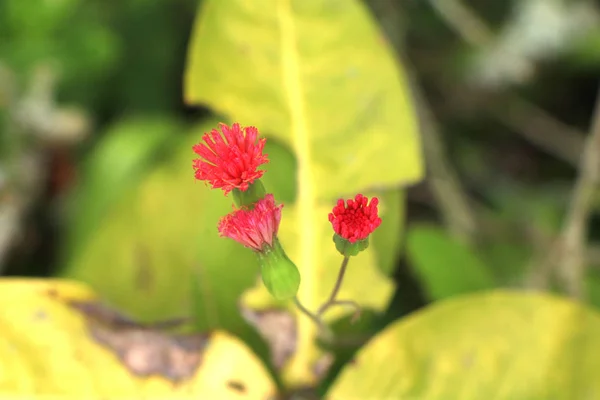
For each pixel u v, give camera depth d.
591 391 0.34
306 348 0.35
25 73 0.44
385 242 0.36
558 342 0.34
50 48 0.44
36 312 0.34
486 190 0.51
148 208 0.38
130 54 0.49
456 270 0.38
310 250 0.35
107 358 0.34
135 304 0.37
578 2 0.50
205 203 0.38
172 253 0.37
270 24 0.36
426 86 0.53
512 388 0.34
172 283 0.37
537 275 0.40
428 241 0.39
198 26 0.36
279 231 0.35
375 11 0.47
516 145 0.54
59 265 0.42
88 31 0.45
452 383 0.34
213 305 0.35
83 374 0.34
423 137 0.45
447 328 0.34
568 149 0.52
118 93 0.49
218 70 0.36
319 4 0.36
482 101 0.53
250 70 0.36
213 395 0.34
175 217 0.38
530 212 0.47
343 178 0.36
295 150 0.36
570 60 0.50
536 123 0.52
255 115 0.36
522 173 0.53
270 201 0.32
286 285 0.32
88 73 0.46
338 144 0.36
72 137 0.45
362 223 0.31
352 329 0.35
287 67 0.36
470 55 0.51
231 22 0.36
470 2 0.52
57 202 0.47
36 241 0.46
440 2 0.47
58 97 0.47
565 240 0.40
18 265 0.45
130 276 0.37
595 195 0.43
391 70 0.36
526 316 0.34
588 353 0.34
